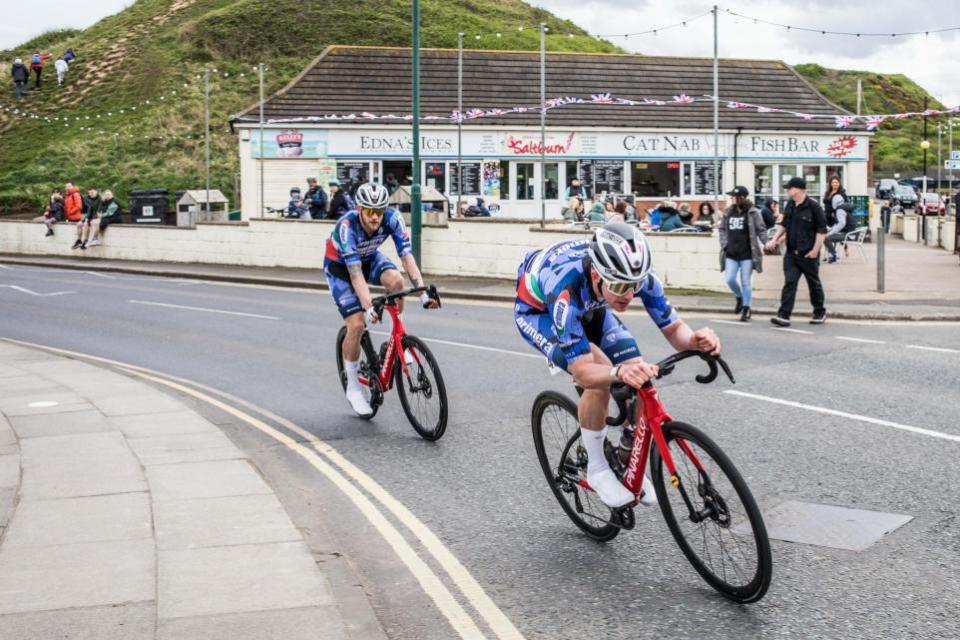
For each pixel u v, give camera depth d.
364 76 35.50
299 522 5.71
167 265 26.11
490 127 33.34
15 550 5.03
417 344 7.79
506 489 6.46
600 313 5.30
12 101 52.94
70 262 27.39
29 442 7.50
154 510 5.72
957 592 4.54
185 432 7.85
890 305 15.46
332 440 7.91
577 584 4.78
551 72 37.16
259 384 10.39
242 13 57.94
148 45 56.84
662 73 38.19
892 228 38.47
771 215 24.38
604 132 34.22
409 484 6.62
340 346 8.93
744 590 4.39
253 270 24.12
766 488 6.24
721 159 35.19
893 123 75.50
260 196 32.75
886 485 6.25
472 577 4.91
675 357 4.56
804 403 8.68
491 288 18.97
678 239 17.84
